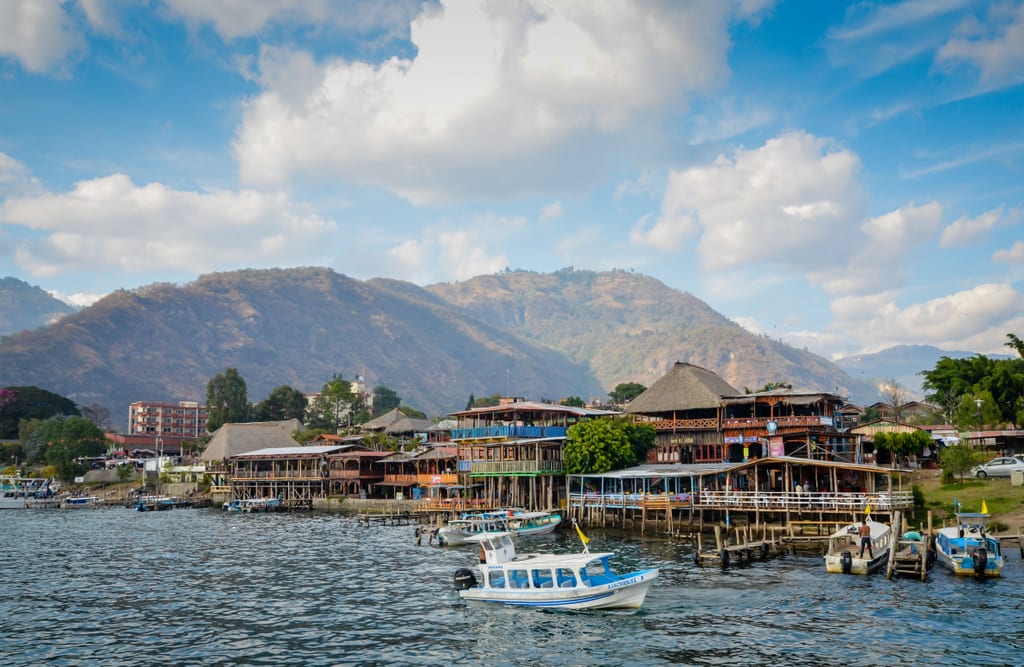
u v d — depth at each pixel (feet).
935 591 149.18
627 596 143.13
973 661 107.96
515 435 326.03
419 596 161.17
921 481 280.92
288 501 420.36
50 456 600.80
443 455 384.47
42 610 152.05
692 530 249.55
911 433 294.05
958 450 257.75
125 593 168.55
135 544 262.67
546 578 149.89
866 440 327.26
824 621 130.31
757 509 234.17
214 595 164.66
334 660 116.37
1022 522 200.95
